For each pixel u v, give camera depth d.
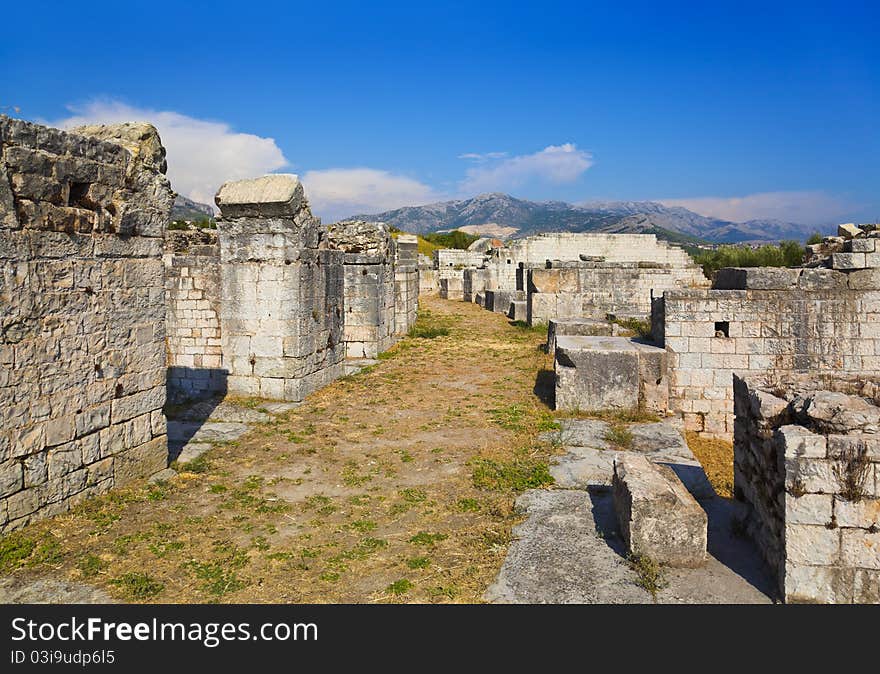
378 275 16.48
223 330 11.66
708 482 6.81
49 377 5.90
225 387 11.78
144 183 7.04
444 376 13.88
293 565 5.18
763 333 10.92
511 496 6.72
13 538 5.46
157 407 7.39
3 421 5.45
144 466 7.19
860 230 14.20
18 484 5.61
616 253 39.12
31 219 5.65
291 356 11.37
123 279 6.82
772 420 5.00
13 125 5.43
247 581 4.92
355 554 5.38
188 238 17.09
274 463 7.89
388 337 18.20
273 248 11.27
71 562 5.20
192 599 4.66
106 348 6.60
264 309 11.41
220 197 11.26
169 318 12.70
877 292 10.62
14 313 5.52
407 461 7.98
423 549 5.48
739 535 5.52
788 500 4.35
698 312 10.98
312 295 12.05
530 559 5.23
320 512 6.34
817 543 4.30
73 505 6.21
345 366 14.15
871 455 4.18
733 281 11.56
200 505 6.50
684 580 4.85
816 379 5.71
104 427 6.60
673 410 11.18
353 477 7.37
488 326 23.61
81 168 6.14
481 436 9.12
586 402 10.48
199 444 8.70
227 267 11.55
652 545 5.10
